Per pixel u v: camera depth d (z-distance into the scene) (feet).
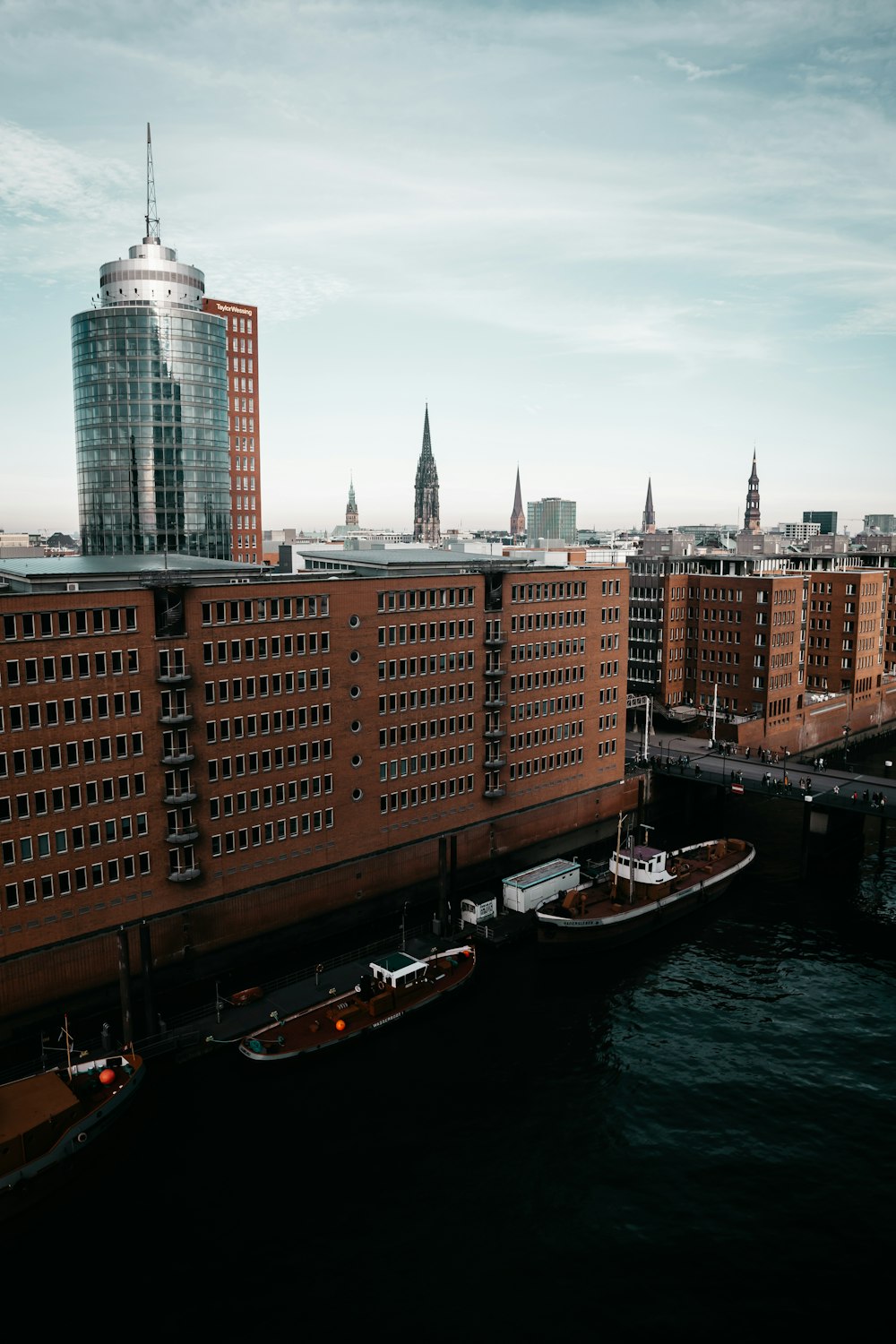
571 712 378.73
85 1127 192.85
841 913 325.83
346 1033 234.79
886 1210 181.57
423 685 319.06
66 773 236.84
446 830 333.21
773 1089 221.66
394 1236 174.19
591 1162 195.21
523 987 270.26
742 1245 172.65
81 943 241.55
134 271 516.73
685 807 428.97
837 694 581.94
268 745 277.23
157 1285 163.12
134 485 516.32
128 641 245.04
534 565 382.83
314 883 291.79
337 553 373.40
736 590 514.68
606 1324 154.92
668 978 276.82
